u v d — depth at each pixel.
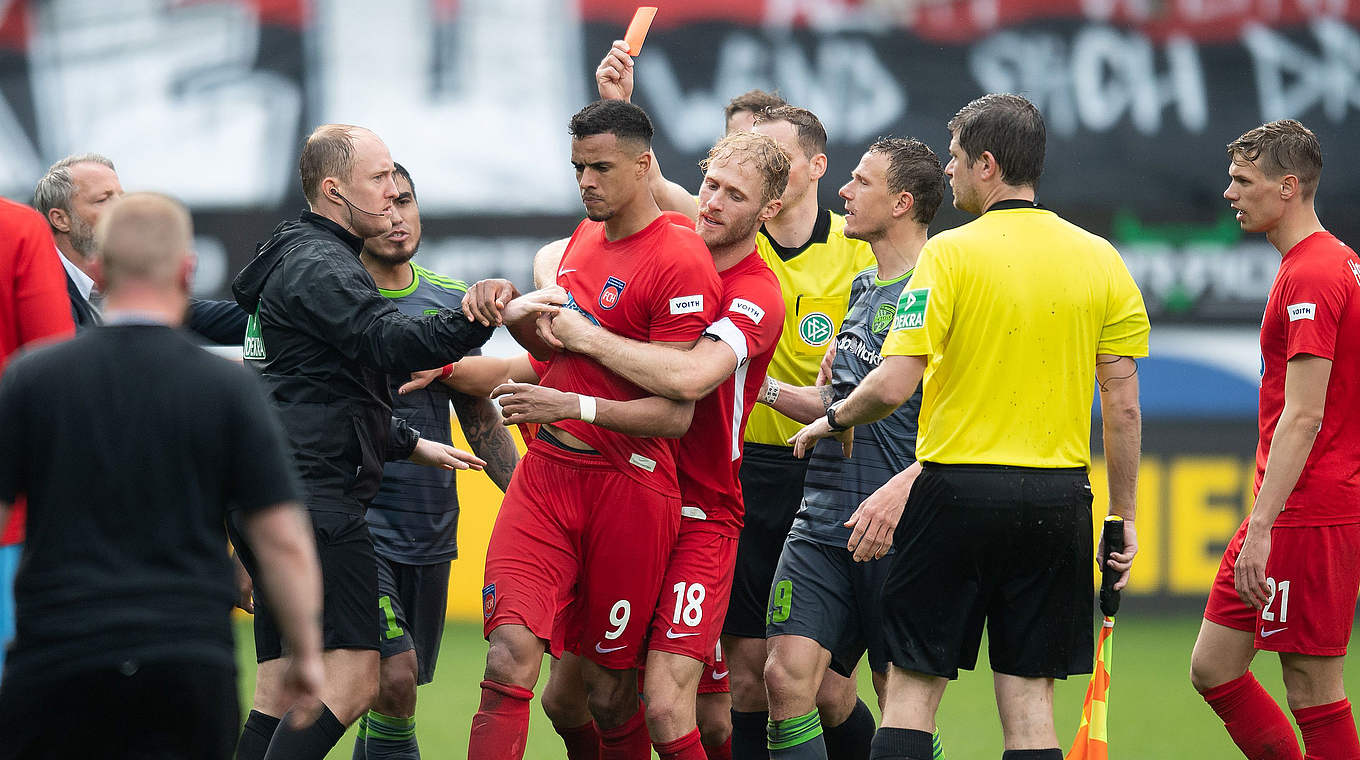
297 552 9.95
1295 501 15.38
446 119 35.69
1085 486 13.71
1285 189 15.34
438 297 17.89
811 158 17.28
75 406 9.63
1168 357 35.75
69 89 35.56
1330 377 15.20
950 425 13.51
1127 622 34.56
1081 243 13.66
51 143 35.56
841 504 15.89
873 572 15.74
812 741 15.55
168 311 10.06
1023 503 13.26
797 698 15.54
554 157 35.78
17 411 9.69
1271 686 27.75
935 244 13.62
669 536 14.11
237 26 35.56
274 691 14.20
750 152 14.10
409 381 16.17
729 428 14.35
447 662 29.38
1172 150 36.09
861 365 15.97
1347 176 36.12
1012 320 13.30
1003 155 13.70
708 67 35.44
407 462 17.36
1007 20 35.88
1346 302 15.02
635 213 13.85
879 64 35.72
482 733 13.20
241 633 33.41
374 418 14.26
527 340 14.23
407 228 17.19
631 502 13.82
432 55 35.72
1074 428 13.59
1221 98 36.12
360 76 35.69
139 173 35.66
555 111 35.78
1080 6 35.91
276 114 35.69
